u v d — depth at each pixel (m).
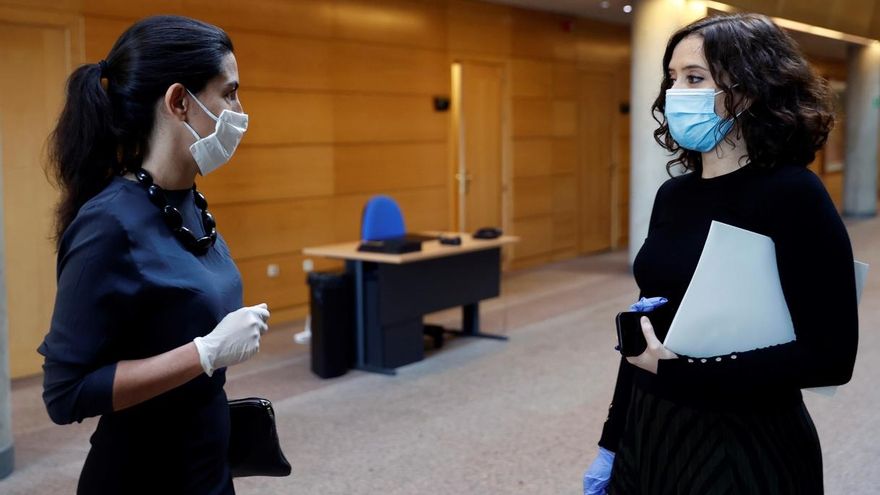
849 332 1.45
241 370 5.67
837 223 1.47
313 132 7.35
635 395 1.70
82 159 1.46
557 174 10.69
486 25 9.30
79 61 5.59
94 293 1.38
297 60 7.15
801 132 1.52
